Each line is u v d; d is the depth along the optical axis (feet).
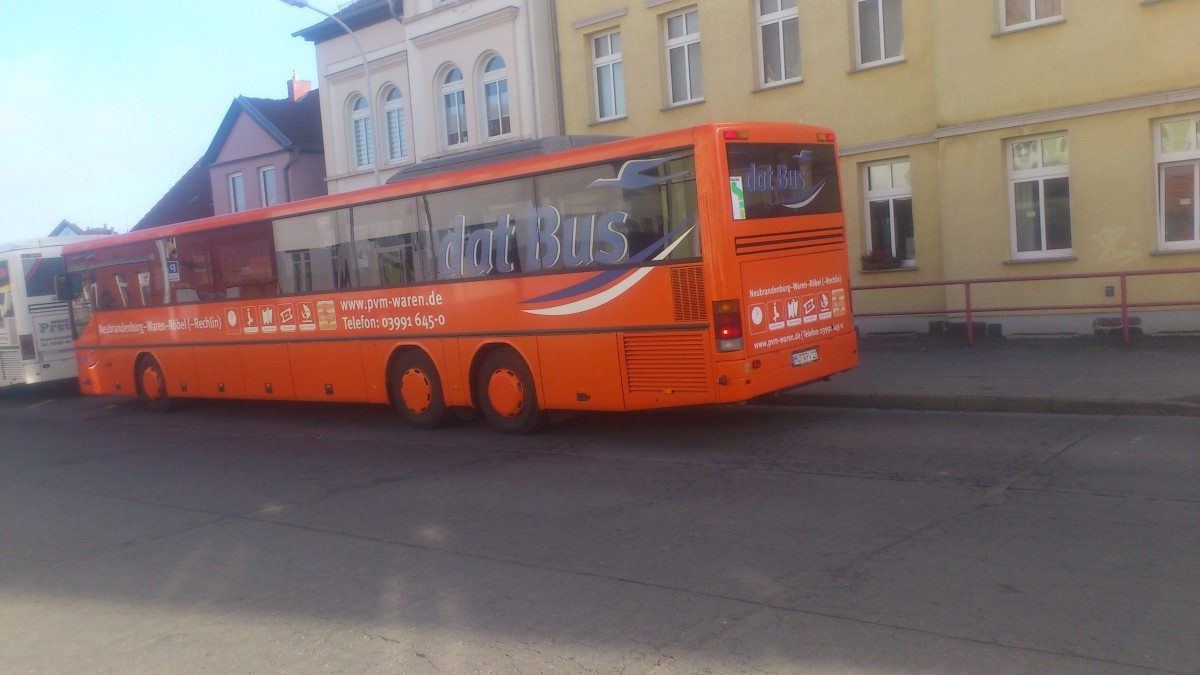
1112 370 39.17
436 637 18.25
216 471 37.68
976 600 17.71
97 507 32.63
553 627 18.22
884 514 23.82
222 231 50.44
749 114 64.13
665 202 32.99
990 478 26.53
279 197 114.11
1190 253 47.37
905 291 58.34
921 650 15.71
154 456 42.55
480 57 81.46
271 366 48.62
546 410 38.63
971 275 54.19
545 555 22.90
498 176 37.68
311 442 43.01
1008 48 51.70
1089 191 49.88
